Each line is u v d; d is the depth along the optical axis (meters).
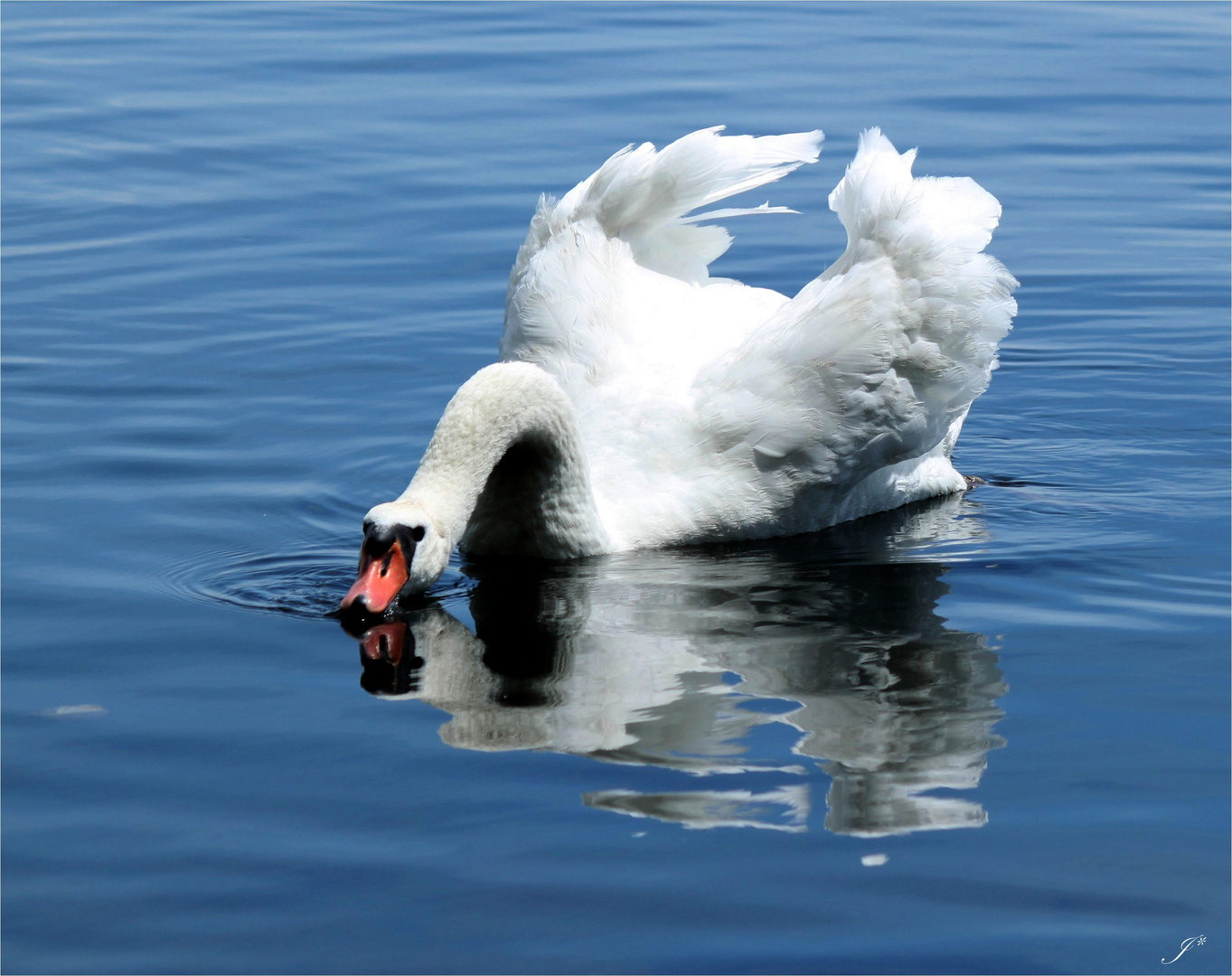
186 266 20.23
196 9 32.75
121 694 10.12
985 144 24.39
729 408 13.39
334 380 17.03
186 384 16.78
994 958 7.32
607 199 14.91
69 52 29.36
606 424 13.62
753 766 9.12
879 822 8.47
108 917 7.68
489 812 8.60
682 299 14.70
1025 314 19.44
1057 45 29.81
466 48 29.48
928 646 10.90
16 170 23.48
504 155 23.81
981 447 16.06
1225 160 24.12
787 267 20.34
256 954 7.40
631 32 30.62
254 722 9.70
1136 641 10.92
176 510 13.57
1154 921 7.59
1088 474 15.21
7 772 9.09
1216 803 8.61
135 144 24.53
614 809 8.63
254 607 11.61
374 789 8.86
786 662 10.66
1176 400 17.20
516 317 14.70
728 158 15.02
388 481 14.43
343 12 32.31
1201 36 30.53
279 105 26.33
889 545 13.27
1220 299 19.77
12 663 10.59
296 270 20.17
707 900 7.77
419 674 10.43
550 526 12.69
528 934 7.51
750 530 13.44
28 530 13.04
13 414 15.80
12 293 19.28
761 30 30.84
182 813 8.61
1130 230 21.69
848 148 23.92
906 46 29.66
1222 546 12.98
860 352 13.43
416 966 7.30
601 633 11.19
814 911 7.68
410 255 20.67
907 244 13.71
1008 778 8.95
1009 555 12.88
